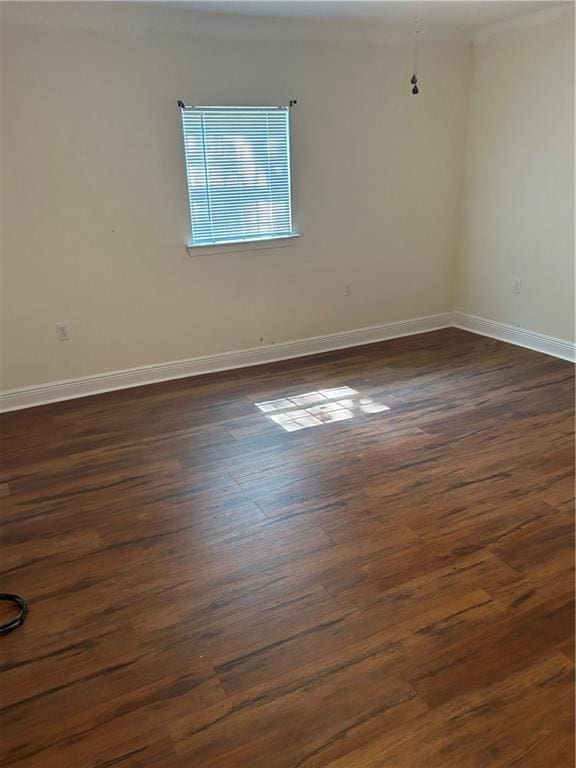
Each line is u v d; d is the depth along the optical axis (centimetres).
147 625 194
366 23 402
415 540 233
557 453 296
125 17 339
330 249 454
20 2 312
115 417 360
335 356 466
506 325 482
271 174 412
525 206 442
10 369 371
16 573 222
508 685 166
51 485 284
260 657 180
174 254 399
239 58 377
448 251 511
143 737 155
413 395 379
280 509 258
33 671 178
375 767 145
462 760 146
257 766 147
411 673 172
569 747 148
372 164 448
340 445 314
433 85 450
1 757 151
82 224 365
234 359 444
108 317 390
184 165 383
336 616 195
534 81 412
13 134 333
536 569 214
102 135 355
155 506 263
